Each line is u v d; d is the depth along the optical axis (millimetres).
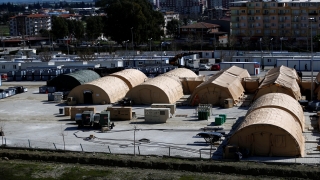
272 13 125500
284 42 122062
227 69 71812
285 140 39219
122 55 111188
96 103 62688
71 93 63375
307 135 44938
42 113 58188
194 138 45406
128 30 130500
